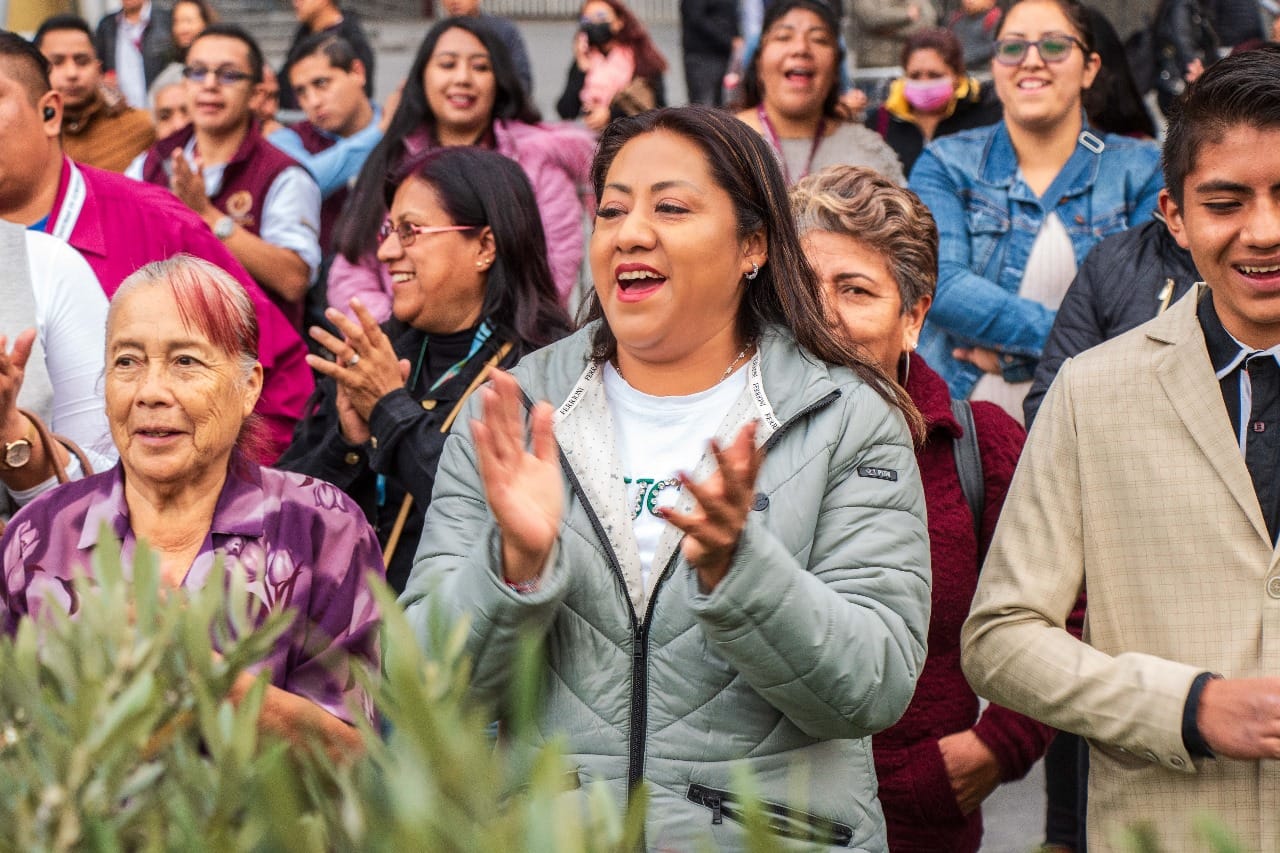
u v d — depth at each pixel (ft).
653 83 31.40
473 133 21.70
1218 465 9.23
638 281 8.82
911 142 28.17
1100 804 9.64
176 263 10.11
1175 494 9.34
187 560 9.82
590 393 9.20
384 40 72.43
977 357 18.43
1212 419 9.29
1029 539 9.86
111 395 9.82
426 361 13.84
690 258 8.71
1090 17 19.03
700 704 8.38
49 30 24.73
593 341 9.43
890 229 11.23
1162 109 31.07
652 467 8.97
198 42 21.88
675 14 75.41
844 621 8.01
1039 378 15.61
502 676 8.02
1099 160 18.81
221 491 10.03
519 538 7.64
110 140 25.04
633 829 3.28
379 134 26.17
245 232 20.99
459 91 21.42
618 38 31.09
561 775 3.29
